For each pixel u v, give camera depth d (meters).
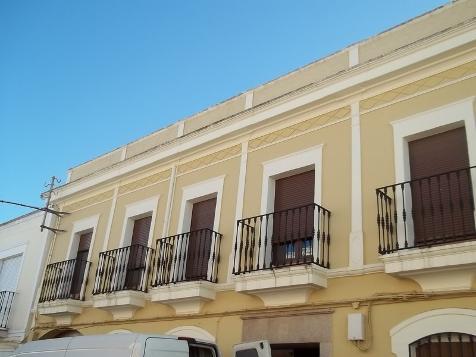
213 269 8.67
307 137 8.49
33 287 12.57
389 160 7.29
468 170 6.30
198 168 10.20
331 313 6.95
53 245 13.02
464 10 7.33
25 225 14.23
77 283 11.62
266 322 7.59
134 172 11.60
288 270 7.16
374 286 6.69
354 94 8.10
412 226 6.72
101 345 6.05
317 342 6.94
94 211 12.30
